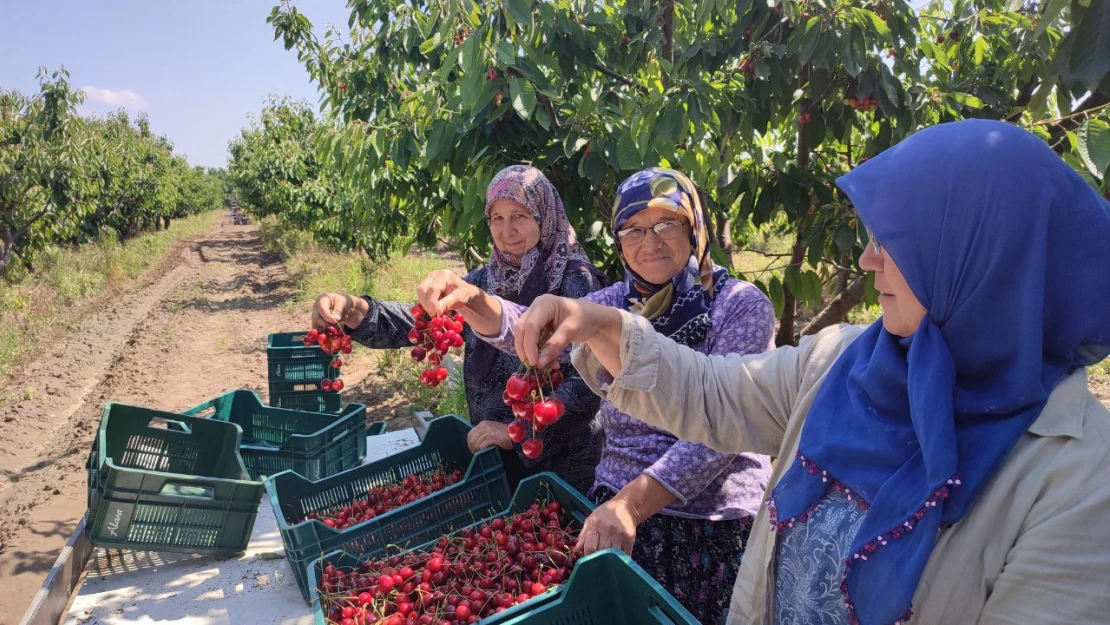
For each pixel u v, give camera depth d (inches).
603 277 102.2
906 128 112.7
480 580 75.9
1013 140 35.7
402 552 86.7
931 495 36.4
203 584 102.1
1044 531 33.6
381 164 144.9
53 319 477.4
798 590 44.4
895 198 37.8
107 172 825.5
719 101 109.4
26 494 209.8
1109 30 65.5
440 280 72.5
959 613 36.9
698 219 73.7
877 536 38.6
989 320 36.3
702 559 75.0
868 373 42.6
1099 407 35.7
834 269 164.6
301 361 185.0
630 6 135.8
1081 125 77.8
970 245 35.8
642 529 76.9
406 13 162.4
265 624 90.2
